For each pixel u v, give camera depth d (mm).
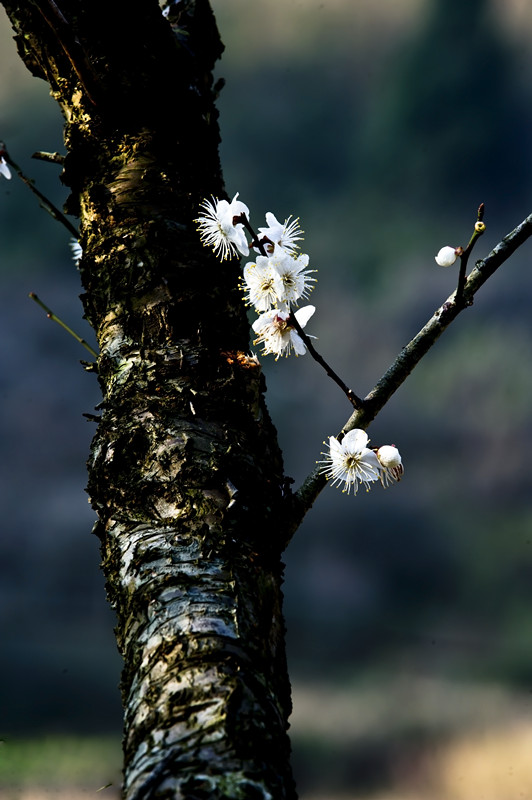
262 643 1558
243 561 1579
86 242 1713
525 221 1649
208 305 1671
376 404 1658
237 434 1624
